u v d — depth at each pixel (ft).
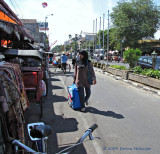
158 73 31.48
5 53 18.54
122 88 30.09
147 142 12.21
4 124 6.66
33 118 16.21
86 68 17.54
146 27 100.78
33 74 14.64
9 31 18.08
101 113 17.71
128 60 41.73
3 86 6.84
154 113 17.78
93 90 28.14
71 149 5.37
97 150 11.16
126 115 17.21
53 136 12.97
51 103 21.11
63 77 42.73
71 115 17.17
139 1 106.73
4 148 6.27
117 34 107.04
